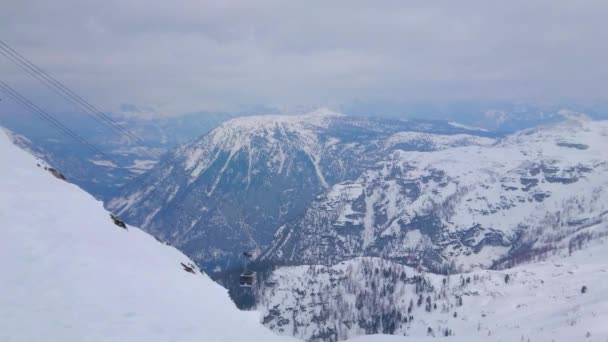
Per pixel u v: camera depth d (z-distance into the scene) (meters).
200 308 31.47
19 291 22.44
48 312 21.38
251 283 84.06
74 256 29.52
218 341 25.58
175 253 51.66
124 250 36.81
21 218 32.41
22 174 43.88
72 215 38.12
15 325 19.17
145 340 22.11
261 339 30.33
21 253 26.91
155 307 27.11
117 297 26.19
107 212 48.16
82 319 21.89
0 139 53.59
